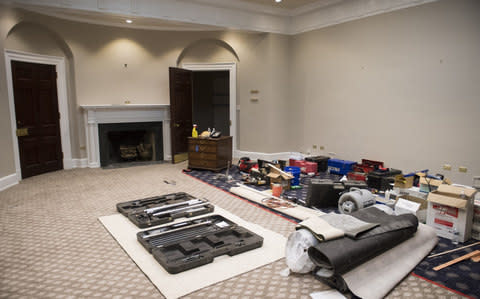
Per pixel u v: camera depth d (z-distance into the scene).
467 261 2.89
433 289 2.47
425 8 5.11
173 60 7.66
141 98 7.52
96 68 6.95
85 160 7.05
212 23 6.64
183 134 7.72
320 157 6.70
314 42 6.98
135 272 2.73
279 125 7.60
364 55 6.07
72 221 3.87
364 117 6.20
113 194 5.00
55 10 5.57
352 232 2.59
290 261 2.67
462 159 4.86
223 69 7.83
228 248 2.97
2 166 5.30
